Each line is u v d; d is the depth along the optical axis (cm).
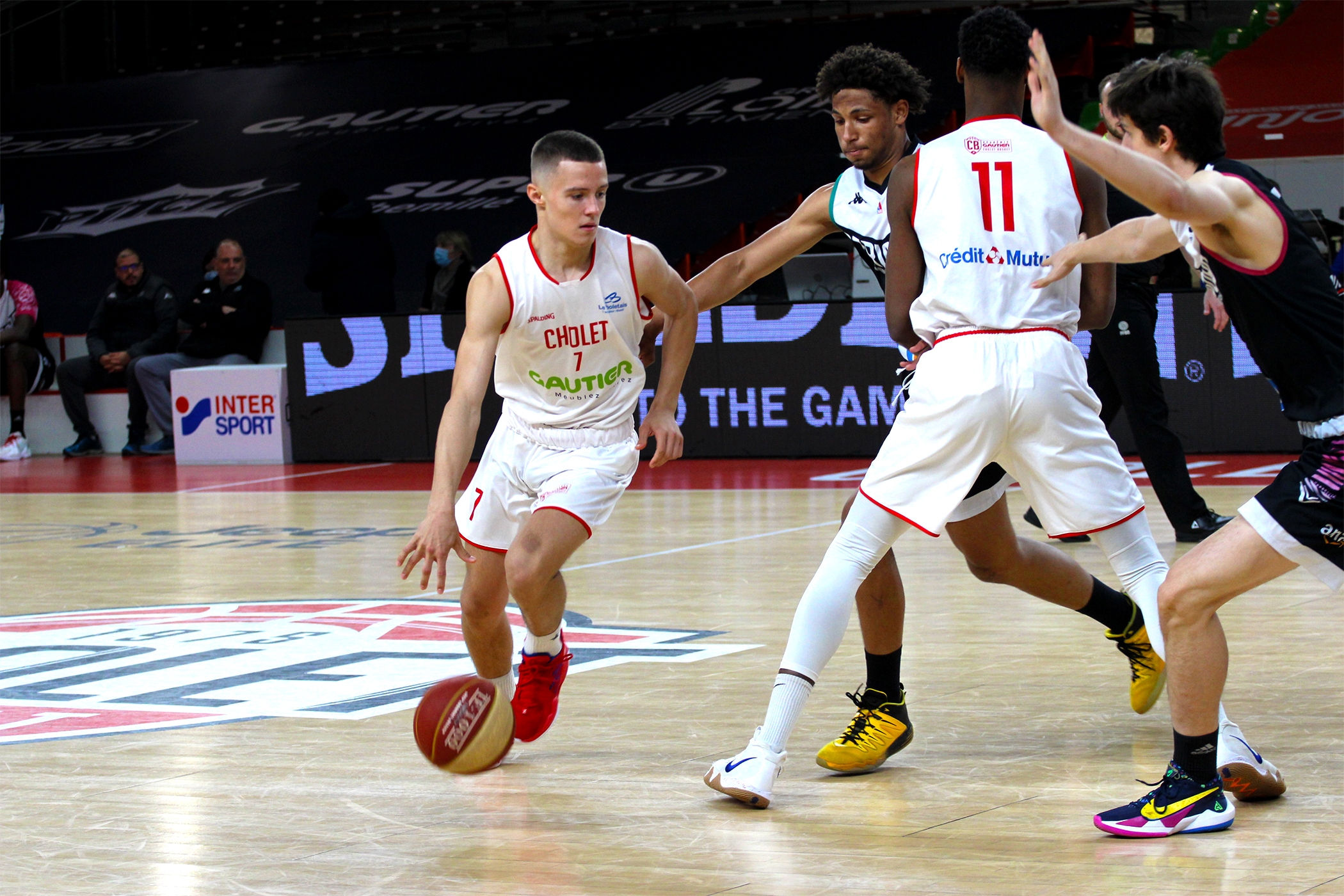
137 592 1009
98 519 1481
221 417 2067
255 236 2694
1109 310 510
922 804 477
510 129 2838
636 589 952
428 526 503
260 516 1451
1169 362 1692
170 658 761
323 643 794
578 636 798
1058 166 489
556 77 2962
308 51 3294
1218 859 411
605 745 567
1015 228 483
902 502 486
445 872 418
